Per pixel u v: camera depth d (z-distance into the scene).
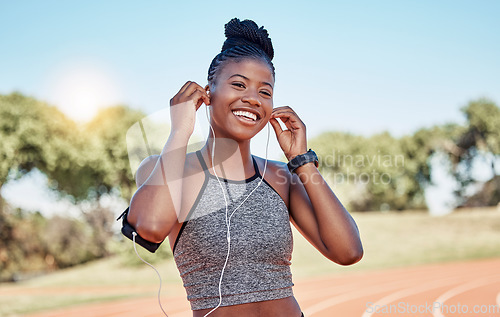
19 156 31.77
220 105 1.53
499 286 14.48
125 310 11.94
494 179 53.50
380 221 39.25
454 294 13.14
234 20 1.62
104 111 30.61
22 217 31.91
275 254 1.50
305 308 11.24
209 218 1.47
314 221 1.66
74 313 12.08
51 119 32.03
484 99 54.47
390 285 15.93
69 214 32.66
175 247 1.51
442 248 30.14
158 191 1.42
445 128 54.22
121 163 29.25
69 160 31.34
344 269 22.19
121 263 24.98
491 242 31.69
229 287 1.44
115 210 32.12
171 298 13.86
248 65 1.53
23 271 31.22
